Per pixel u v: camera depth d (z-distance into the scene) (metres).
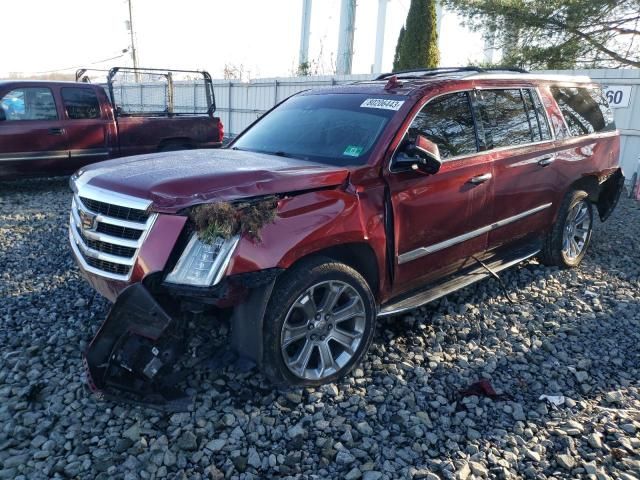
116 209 3.32
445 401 3.53
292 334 3.36
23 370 3.68
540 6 14.20
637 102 11.43
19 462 2.83
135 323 3.01
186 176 3.33
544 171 5.27
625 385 3.80
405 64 16.38
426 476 2.83
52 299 4.88
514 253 5.41
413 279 4.22
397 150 3.94
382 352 4.05
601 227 8.13
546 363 4.04
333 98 4.74
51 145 9.91
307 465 2.91
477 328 4.50
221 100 24.50
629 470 2.94
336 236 3.43
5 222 7.77
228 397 3.41
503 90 5.01
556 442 3.16
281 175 3.40
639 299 5.28
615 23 14.51
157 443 2.98
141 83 24.22
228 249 3.06
